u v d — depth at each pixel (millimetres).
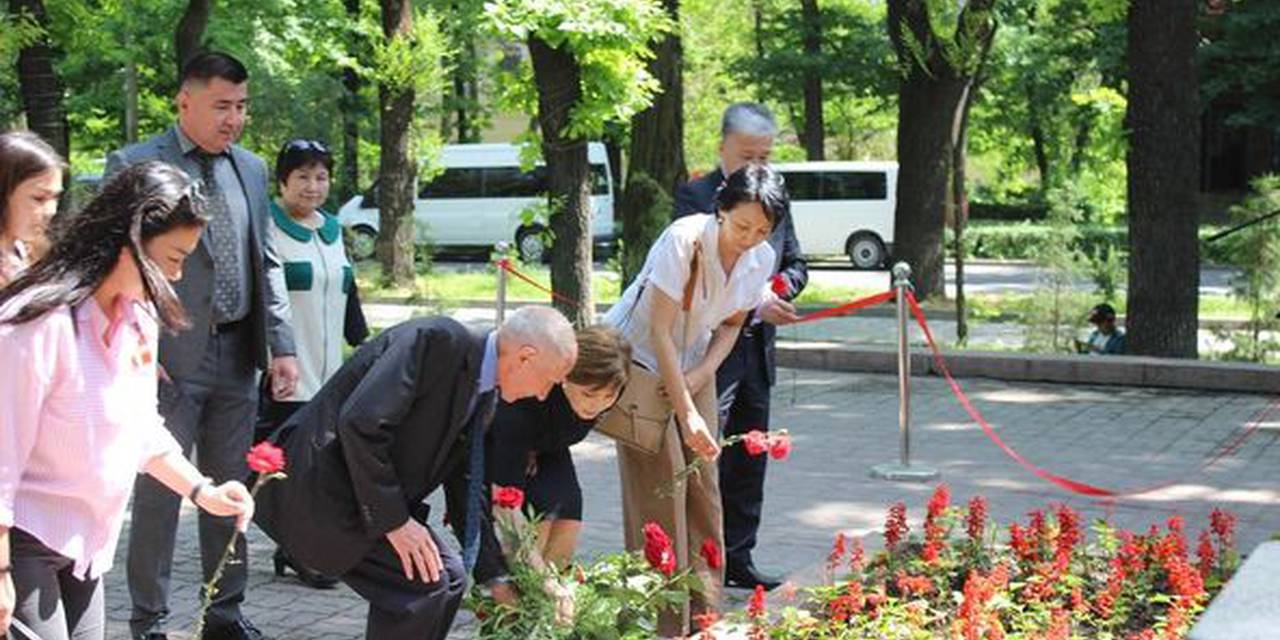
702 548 5082
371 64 24125
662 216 15328
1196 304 13930
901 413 9289
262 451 3986
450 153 34281
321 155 6664
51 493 3758
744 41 38250
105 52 23562
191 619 6203
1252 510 8320
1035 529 6070
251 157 5871
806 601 5625
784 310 6312
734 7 37594
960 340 16234
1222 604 2893
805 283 6523
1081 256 15055
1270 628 2760
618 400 5414
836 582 5820
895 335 18812
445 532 7508
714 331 5758
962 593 5621
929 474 9102
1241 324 16391
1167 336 13852
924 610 5309
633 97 14664
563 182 15695
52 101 13531
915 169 21078
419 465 4359
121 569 7008
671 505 5535
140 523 5574
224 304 5695
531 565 4637
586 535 7715
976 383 13250
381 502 4258
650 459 5531
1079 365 13102
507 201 34062
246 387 5840
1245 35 31531
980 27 17062
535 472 5238
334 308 6770
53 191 4305
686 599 4957
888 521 6195
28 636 3736
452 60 29734
